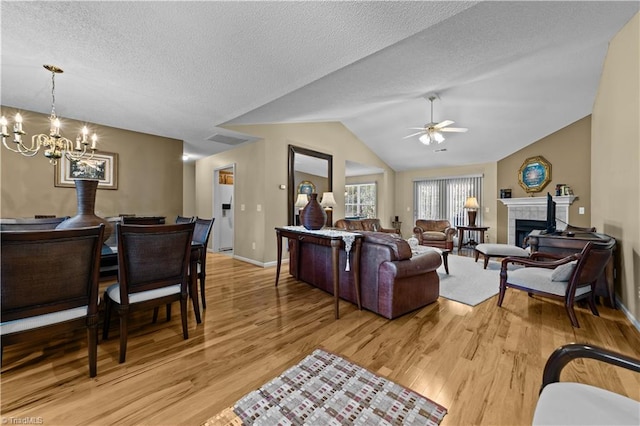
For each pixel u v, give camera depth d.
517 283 2.74
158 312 2.69
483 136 5.73
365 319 2.52
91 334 1.62
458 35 2.27
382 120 5.69
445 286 3.56
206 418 1.33
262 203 4.81
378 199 8.65
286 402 1.44
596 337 2.16
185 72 2.38
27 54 2.07
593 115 4.12
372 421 1.31
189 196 7.50
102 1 1.51
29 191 3.48
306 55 2.11
